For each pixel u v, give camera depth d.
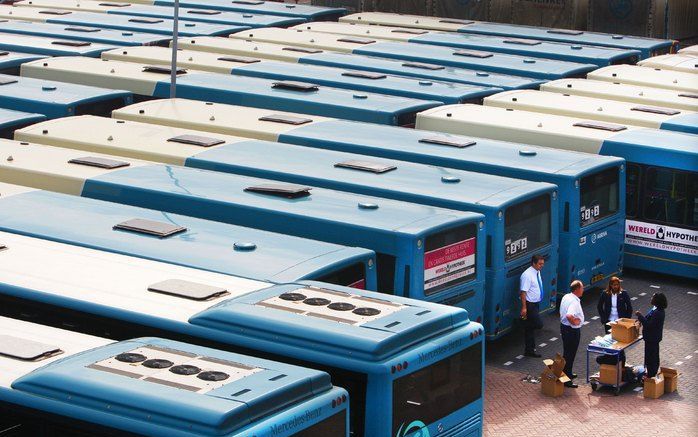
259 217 28.00
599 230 34.50
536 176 33.06
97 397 17.05
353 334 19.59
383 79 45.16
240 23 60.59
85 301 21.66
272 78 46.12
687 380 29.11
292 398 17.16
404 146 34.84
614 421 26.41
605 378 28.08
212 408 16.28
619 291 30.06
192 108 39.00
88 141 34.50
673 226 36.66
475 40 55.59
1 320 20.19
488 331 29.67
